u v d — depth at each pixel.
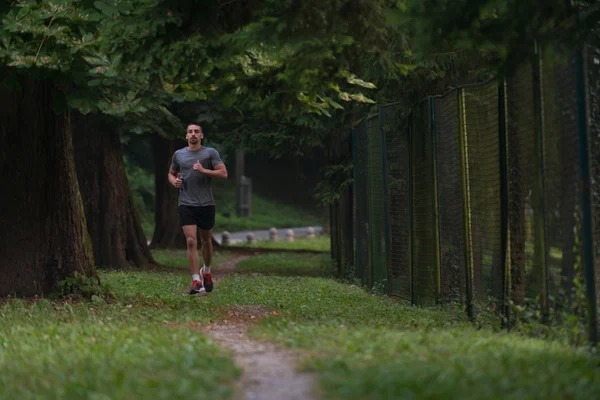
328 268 40.88
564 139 13.05
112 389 9.26
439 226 20.41
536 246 14.27
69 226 20.48
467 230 18.12
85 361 10.99
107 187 36.91
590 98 13.48
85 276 20.52
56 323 15.70
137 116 33.62
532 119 14.31
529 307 14.48
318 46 14.08
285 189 122.69
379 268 26.39
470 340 12.70
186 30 14.64
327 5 13.66
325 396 8.71
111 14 14.77
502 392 8.86
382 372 9.47
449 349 11.61
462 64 19.09
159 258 45.56
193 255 20.80
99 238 36.72
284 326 14.92
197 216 20.77
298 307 20.31
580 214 12.69
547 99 13.70
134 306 19.50
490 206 16.88
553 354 11.45
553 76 13.38
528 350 11.66
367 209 28.27
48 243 20.28
